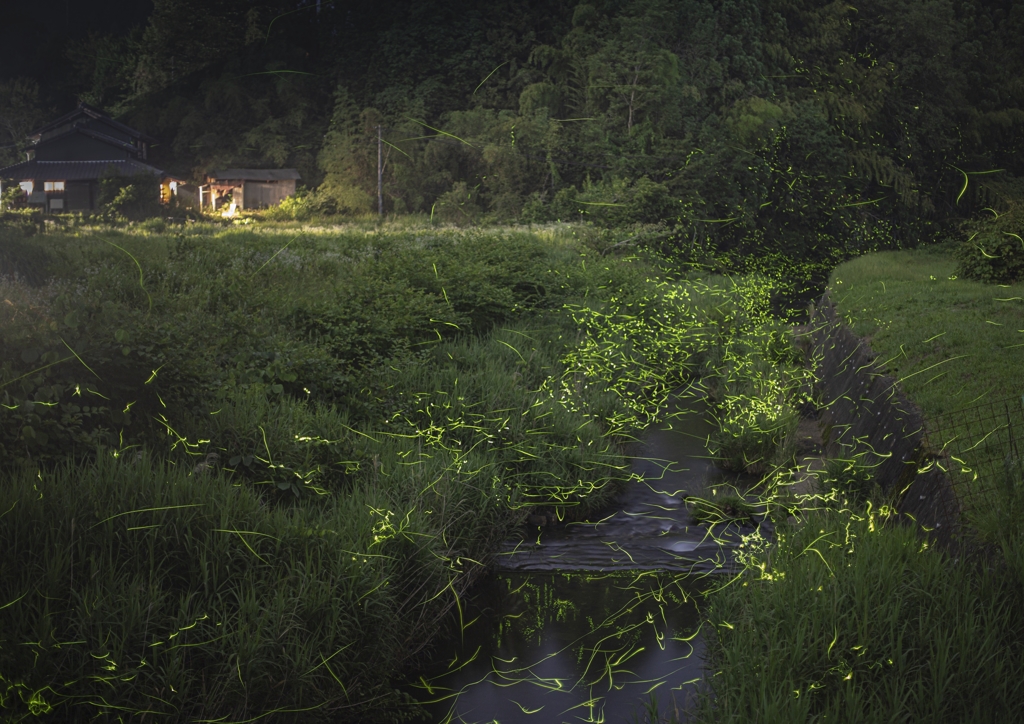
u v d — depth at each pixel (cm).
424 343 1191
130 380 671
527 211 4341
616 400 1159
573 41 5022
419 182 4966
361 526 580
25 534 475
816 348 1642
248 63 6006
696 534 823
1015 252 1577
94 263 1380
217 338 916
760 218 4719
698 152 4341
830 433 1088
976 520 555
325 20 6222
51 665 407
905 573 531
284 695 463
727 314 1883
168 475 565
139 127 6038
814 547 607
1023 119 6194
